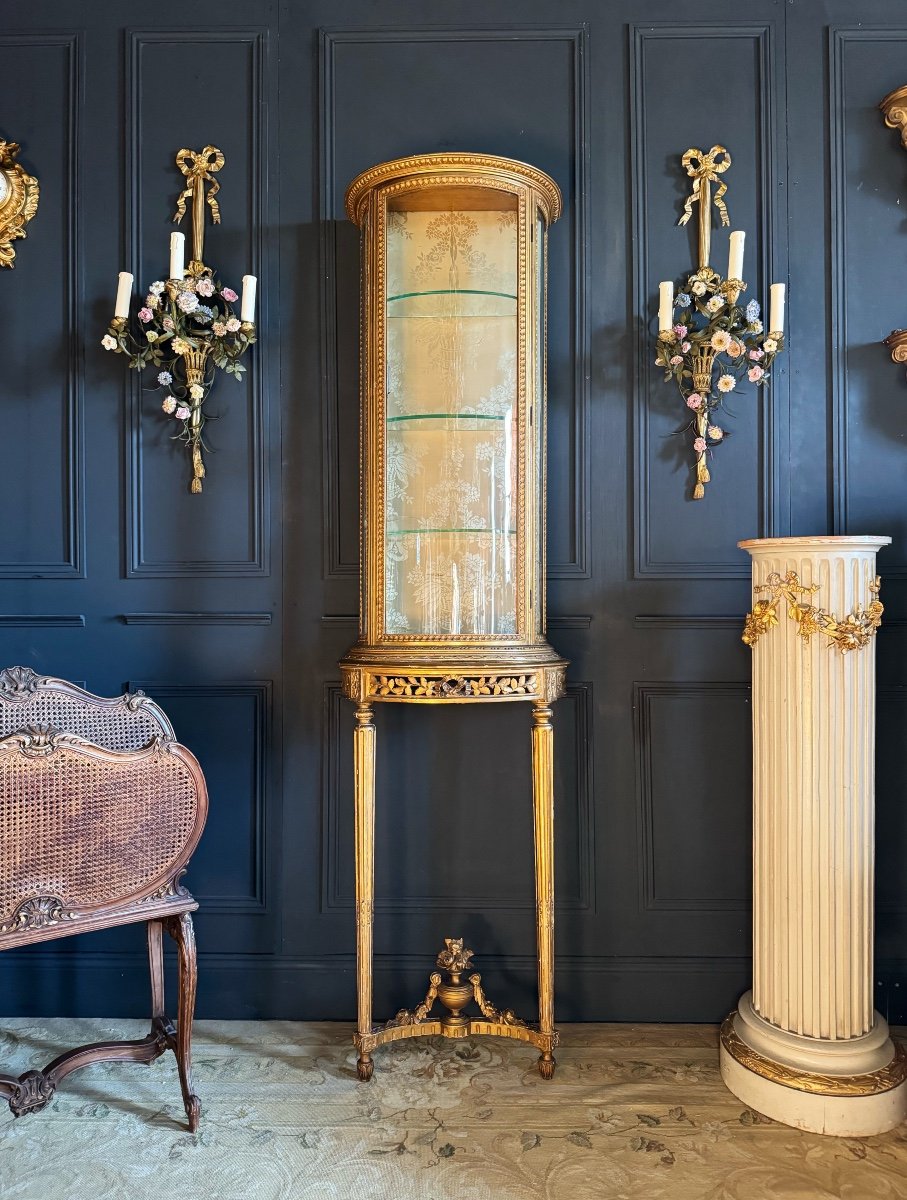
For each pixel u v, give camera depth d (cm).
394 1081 192
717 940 221
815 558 181
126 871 167
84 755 162
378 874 224
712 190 224
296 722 224
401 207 197
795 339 224
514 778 224
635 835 222
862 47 224
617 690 223
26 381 227
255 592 225
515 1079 193
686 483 223
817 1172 162
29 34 229
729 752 222
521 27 226
